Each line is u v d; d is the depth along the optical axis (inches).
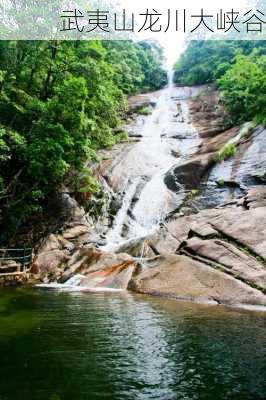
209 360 236.8
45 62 699.4
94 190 811.4
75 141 709.9
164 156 1049.5
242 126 1051.3
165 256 507.2
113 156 1009.5
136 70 1590.8
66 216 779.4
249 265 444.8
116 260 577.6
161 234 628.4
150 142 1139.9
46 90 732.7
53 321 327.3
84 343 268.5
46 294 460.1
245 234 494.0
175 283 450.3
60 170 685.9
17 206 746.2
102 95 751.7
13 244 733.3
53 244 675.4
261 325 311.0
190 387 201.0
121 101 929.5
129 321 325.7
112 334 288.4
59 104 667.4
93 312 359.3
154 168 985.5
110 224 814.5
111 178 915.4
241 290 406.3
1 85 666.2
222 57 1628.9
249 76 1109.7
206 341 271.9
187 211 798.5
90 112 772.6
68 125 703.7
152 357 241.9
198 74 1754.4
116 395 192.9
